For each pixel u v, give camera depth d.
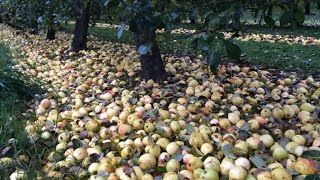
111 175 2.67
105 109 4.40
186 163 2.83
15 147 3.09
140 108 4.17
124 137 3.52
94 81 5.95
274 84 5.38
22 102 4.77
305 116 3.88
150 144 3.14
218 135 3.30
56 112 4.17
